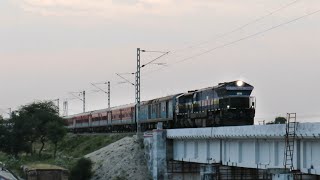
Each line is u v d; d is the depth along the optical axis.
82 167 148.50
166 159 130.88
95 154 166.75
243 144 92.00
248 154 89.75
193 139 114.50
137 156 147.75
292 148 74.50
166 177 129.50
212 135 101.50
